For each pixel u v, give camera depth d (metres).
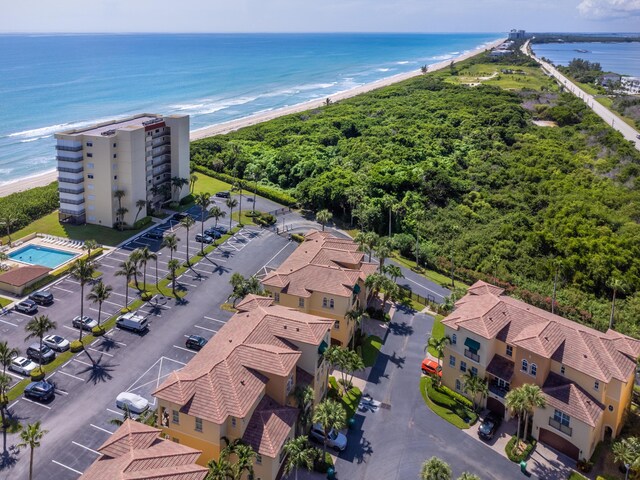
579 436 52.03
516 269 96.00
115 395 58.62
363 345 71.44
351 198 112.88
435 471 42.47
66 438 52.31
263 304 61.84
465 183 128.38
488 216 116.69
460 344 60.72
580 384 54.03
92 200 104.88
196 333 71.31
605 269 89.88
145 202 106.88
